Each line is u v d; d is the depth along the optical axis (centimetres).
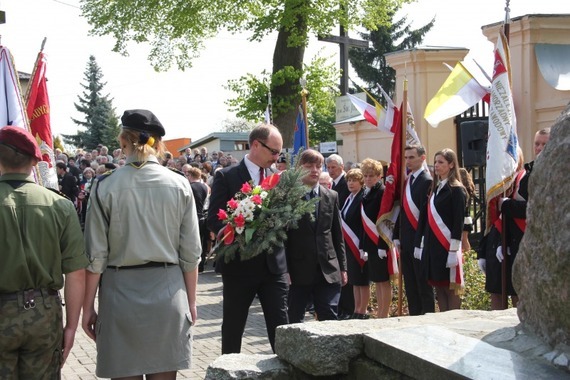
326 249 536
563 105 981
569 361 246
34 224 335
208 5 1966
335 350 307
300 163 540
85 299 371
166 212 377
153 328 367
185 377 560
